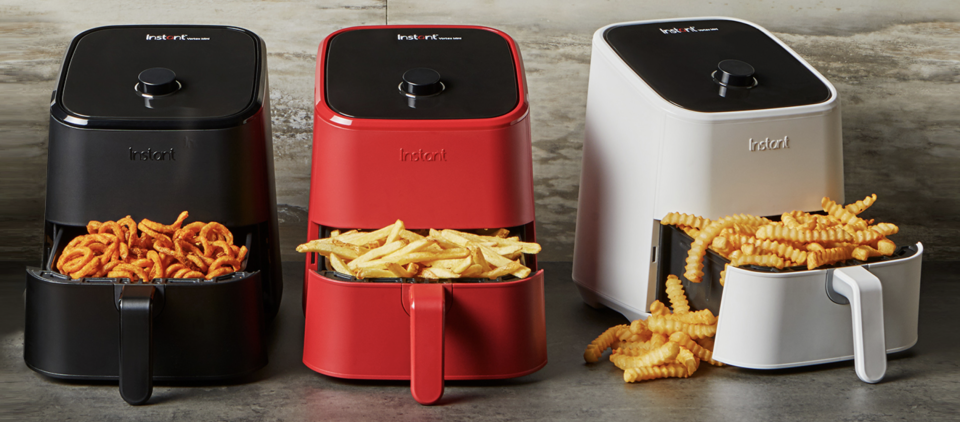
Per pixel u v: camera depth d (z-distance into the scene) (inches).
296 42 65.7
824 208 49.0
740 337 45.2
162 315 43.1
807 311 45.1
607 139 53.3
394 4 65.5
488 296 43.9
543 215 70.6
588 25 66.4
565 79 67.5
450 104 46.4
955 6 67.2
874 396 46.0
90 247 44.7
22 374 47.1
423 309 41.9
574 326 56.6
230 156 47.3
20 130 65.7
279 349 51.9
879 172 70.6
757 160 48.4
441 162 45.6
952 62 68.3
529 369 45.9
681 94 49.1
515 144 46.4
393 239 43.8
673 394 46.3
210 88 48.6
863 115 69.2
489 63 49.7
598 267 55.6
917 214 71.3
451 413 43.7
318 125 46.4
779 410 44.5
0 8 63.2
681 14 66.6
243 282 44.3
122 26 52.6
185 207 47.4
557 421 43.0
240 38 52.6
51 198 47.0
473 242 45.4
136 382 42.1
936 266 70.5
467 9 65.9
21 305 58.5
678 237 49.7
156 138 46.4
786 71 52.1
